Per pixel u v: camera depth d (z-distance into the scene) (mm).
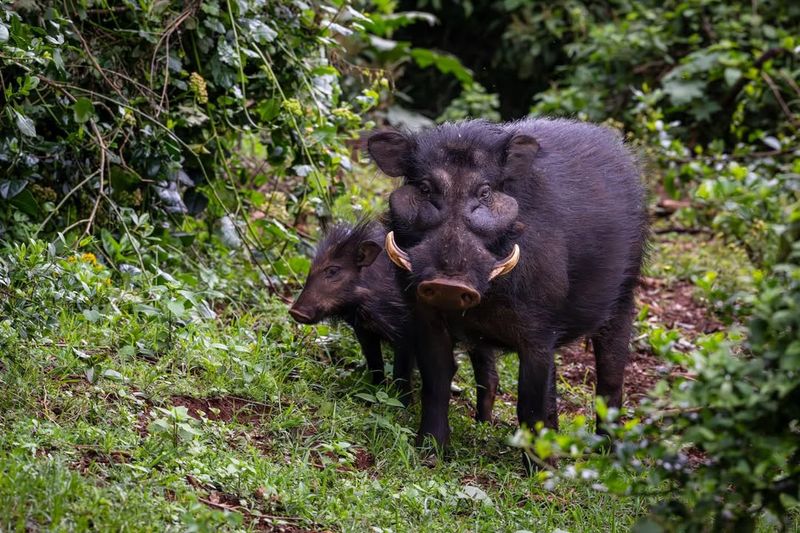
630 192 11938
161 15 13062
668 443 8086
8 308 9859
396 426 10289
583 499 9961
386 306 11648
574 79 23047
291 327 12562
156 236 13055
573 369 14141
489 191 9820
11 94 11203
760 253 16656
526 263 10109
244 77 13094
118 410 9328
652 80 22500
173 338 10977
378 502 9023
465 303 9289
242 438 9570
